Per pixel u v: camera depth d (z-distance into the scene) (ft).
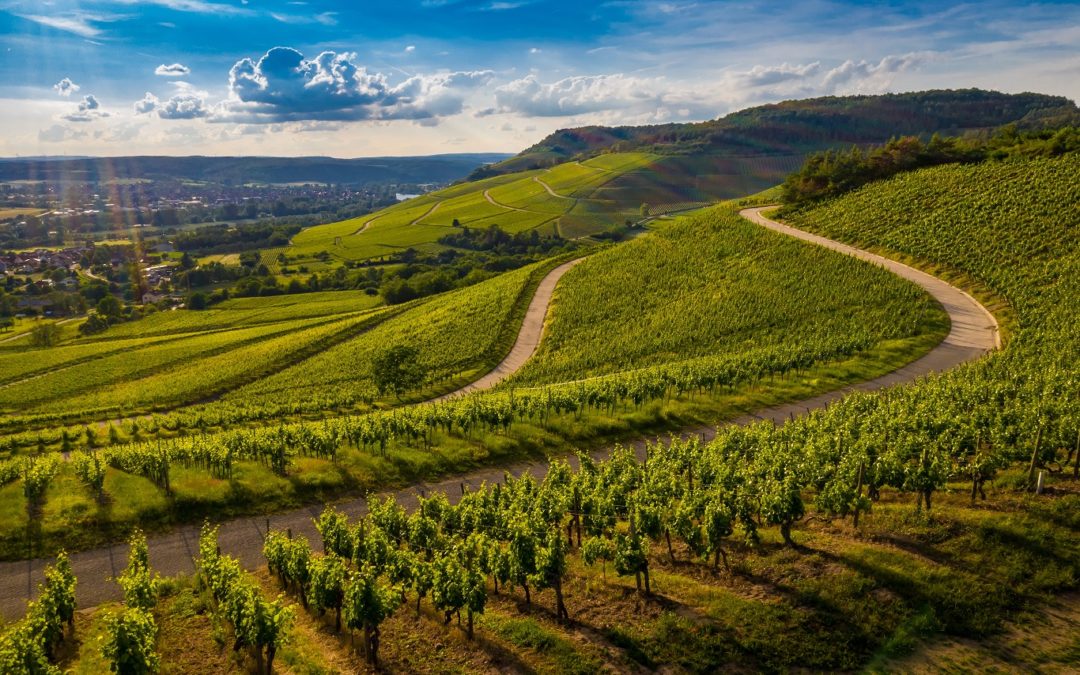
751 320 265.75
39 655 64.44
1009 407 122.21
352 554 93.20
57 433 233.14
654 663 64.75
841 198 393.09
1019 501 88.89
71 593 79.92
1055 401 120.57
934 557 76.23
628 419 163.22
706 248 368.07
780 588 74.13
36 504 118.42
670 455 119.65
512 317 336.08
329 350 351.05
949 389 139.13
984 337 217.97
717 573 80.59
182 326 500.33
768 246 343.05
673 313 295.69
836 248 328.70
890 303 251.39
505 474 128.57
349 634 77.46
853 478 95.71
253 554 105.09
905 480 89.15
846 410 134.92
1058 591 69.31
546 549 76.79
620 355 259.39
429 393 253.85
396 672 68.64
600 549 82.23
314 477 131.03
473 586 71.61
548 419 163.22
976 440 108.17
